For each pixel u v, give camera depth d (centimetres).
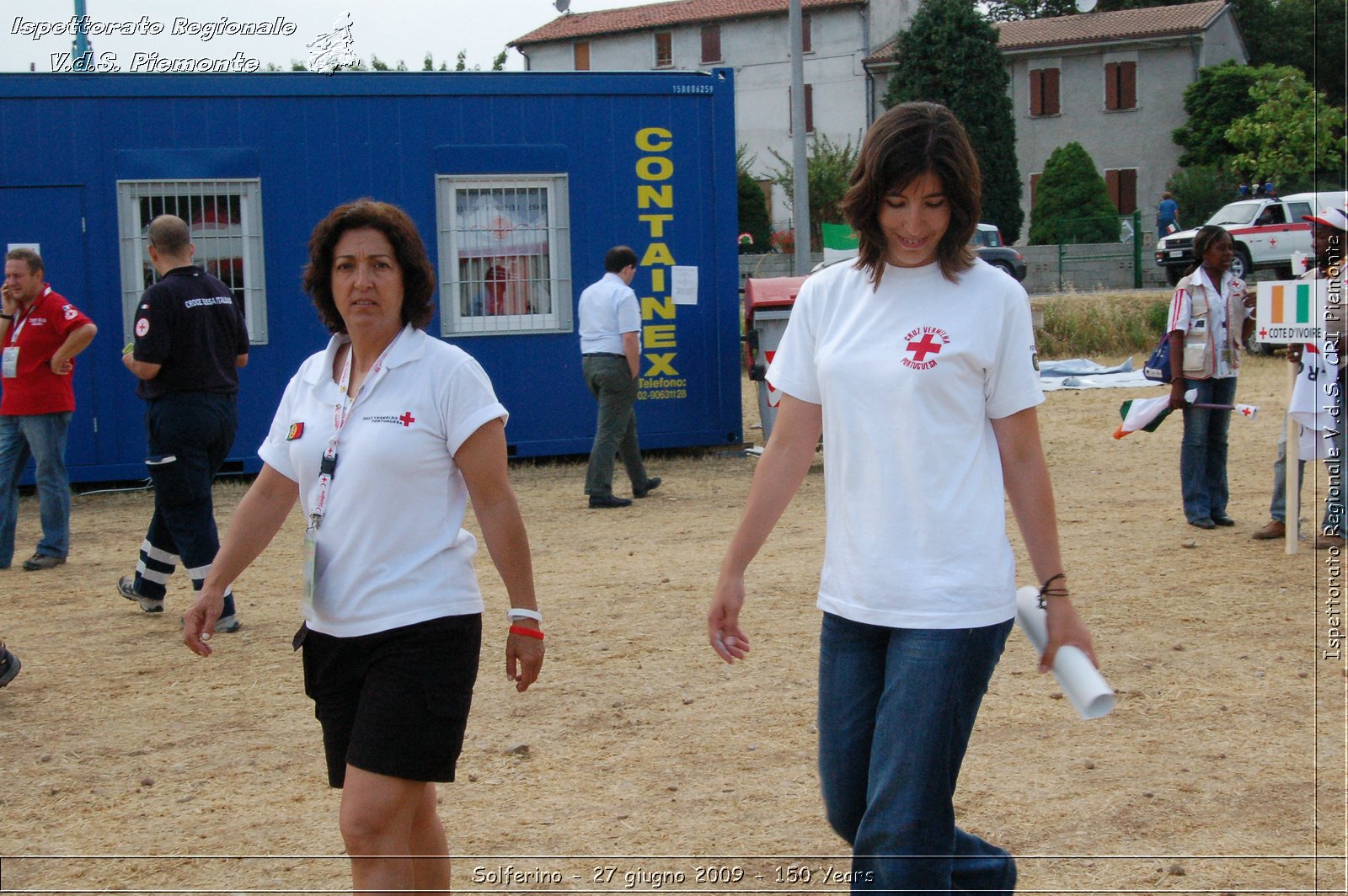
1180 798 409
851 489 278
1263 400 1473
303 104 1126
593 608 673
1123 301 2220
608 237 1191
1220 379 833
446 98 1149
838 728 284
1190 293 827
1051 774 432
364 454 287
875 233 280
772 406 1201
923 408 271
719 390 1231
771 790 424
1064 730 473
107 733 493
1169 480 1046
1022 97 4644
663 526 910
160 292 625
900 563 270
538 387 1190
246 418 1138
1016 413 279
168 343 627
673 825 399
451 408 291
